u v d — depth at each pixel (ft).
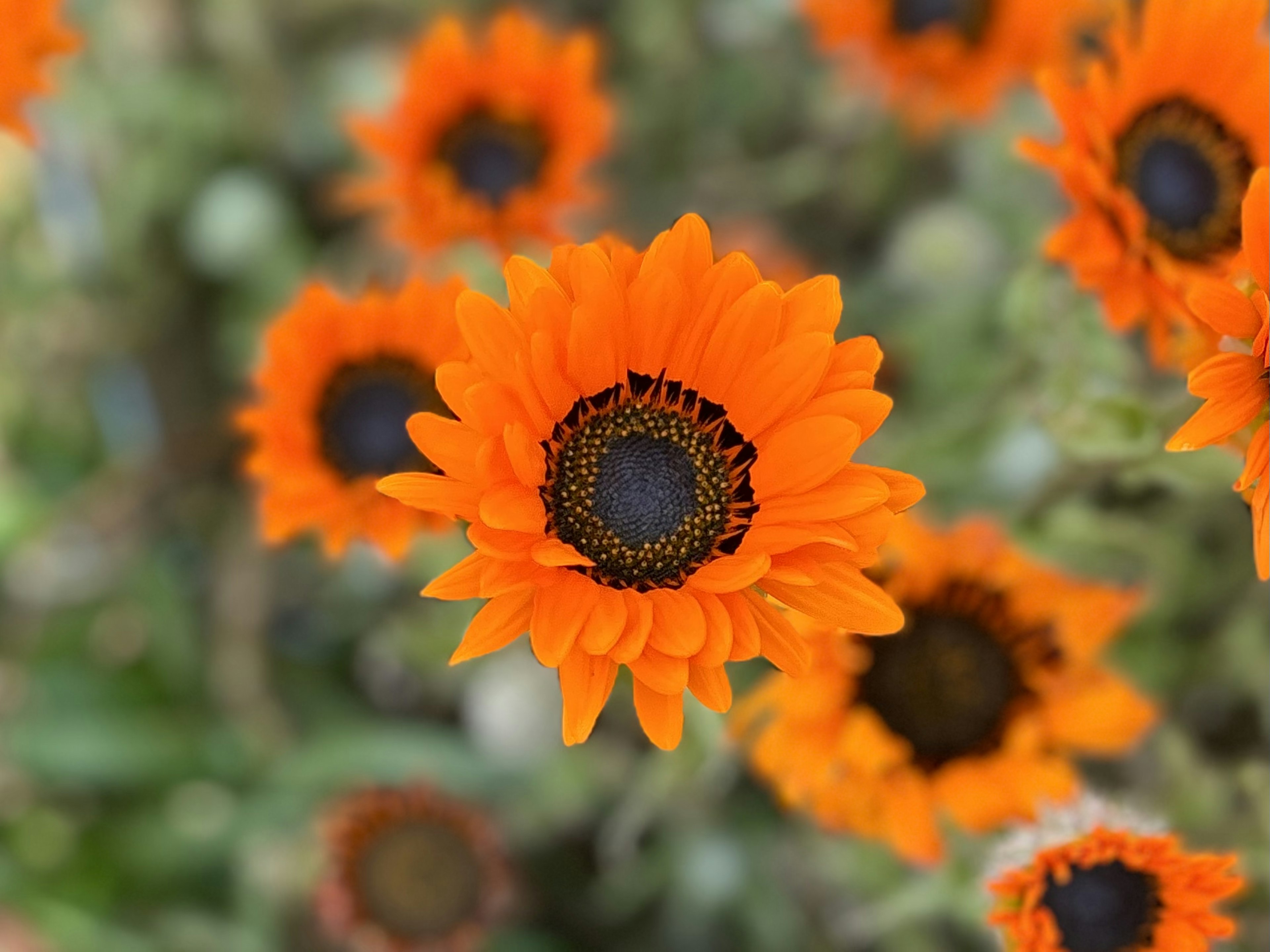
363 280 1.52
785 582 0.74
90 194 1.54
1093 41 1.45
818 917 1.34
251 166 1.63
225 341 1.59
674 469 0.78
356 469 0.99
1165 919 0.87
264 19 1.60
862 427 0.75
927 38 1.32
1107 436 0.95
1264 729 1.30
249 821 1.38
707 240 0.76
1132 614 1.15
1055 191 1.53
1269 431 0.76
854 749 0.96
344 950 1.34
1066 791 0.98
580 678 0.73
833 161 1.69
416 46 1.53
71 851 1.39
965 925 1.19
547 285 0.74
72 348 1.58
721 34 1.66
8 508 1.49
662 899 1.41
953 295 1.45
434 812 1.30
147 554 1.52
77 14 1.50
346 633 1.54
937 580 1.03
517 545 0.73
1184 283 0.89
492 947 1.36
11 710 1.43
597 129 1.17
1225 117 0.96
